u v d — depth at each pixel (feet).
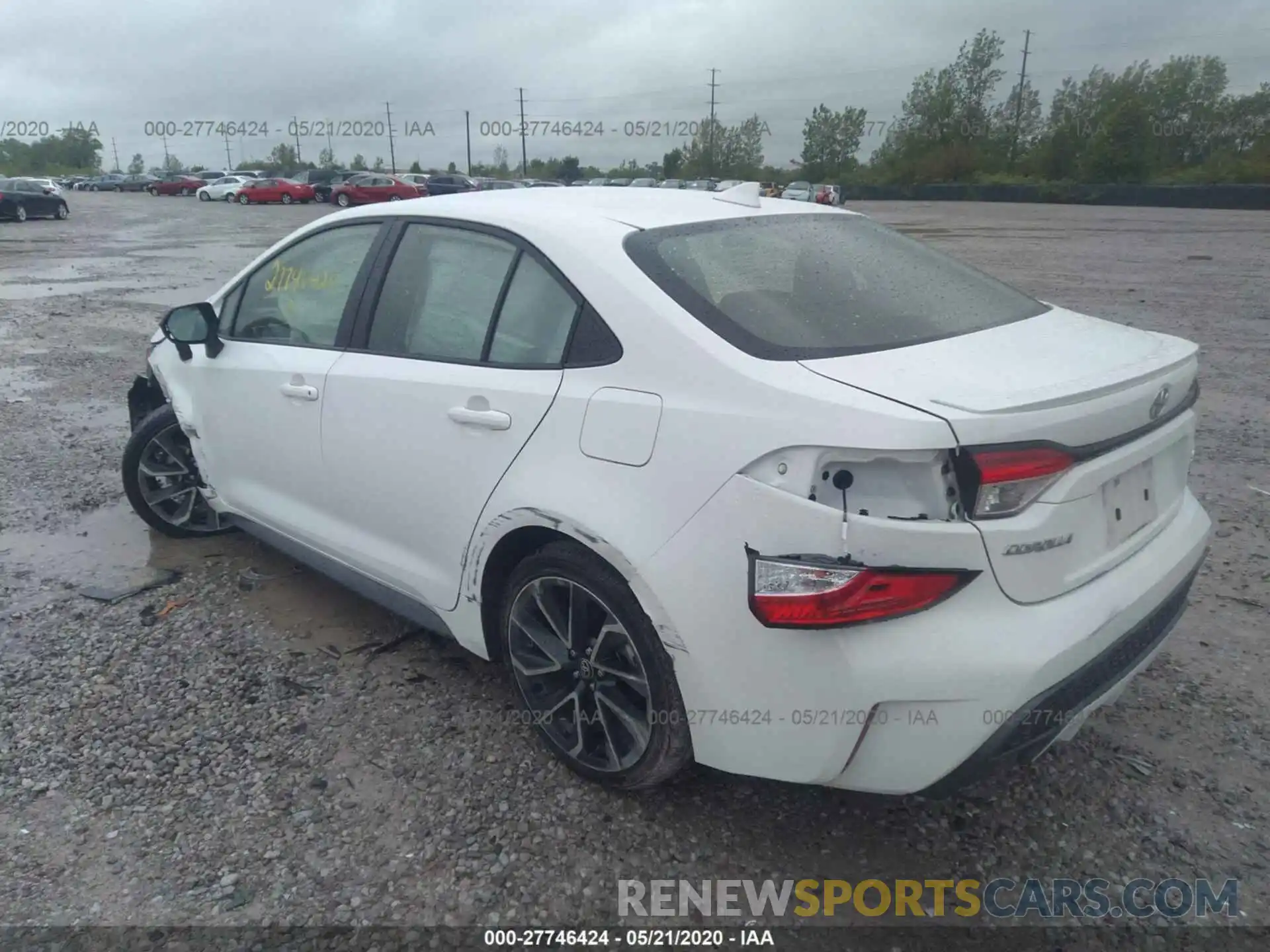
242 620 13.15
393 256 11.39
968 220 111.55
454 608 10.50
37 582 14.24
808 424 7.30
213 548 15.60
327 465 11.74
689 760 8.86
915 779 7.43
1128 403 7.79
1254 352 29.96
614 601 8.68
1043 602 7.48
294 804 9.45
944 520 7.04
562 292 9.36
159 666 11.97
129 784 9.75
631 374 8.52
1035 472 7.13
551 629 9.79
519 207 10.48
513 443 9.35
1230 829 9.16
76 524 16.55
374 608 13.51
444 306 10.59
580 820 9.25
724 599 7.73
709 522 7.75
